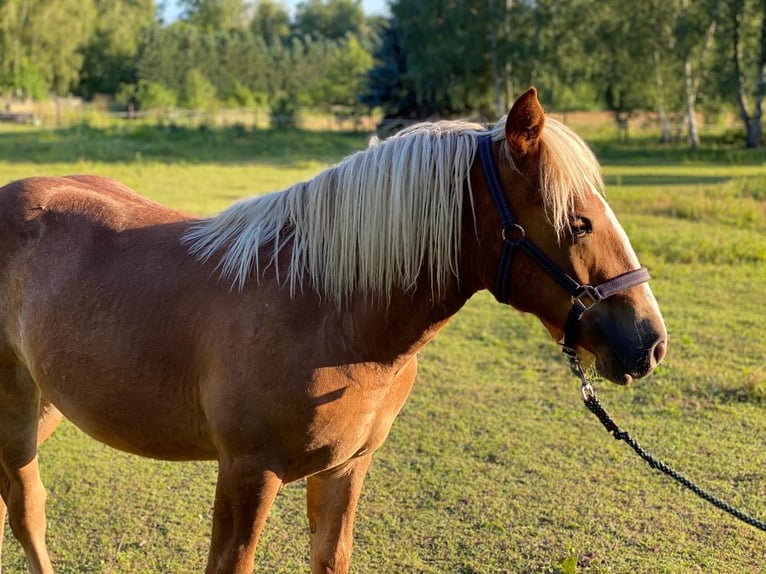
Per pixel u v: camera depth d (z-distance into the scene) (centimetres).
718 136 2902
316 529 234
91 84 5425
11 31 4166
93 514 340
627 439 221
